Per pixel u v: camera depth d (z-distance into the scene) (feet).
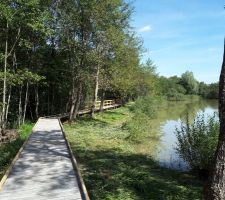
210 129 43.78
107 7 85.40
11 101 92.94
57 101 117.91
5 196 26.17
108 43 89.92
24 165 35.76
